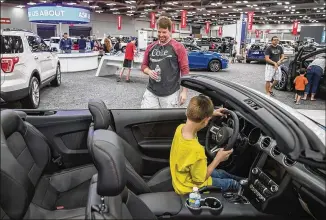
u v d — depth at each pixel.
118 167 1.10
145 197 1.78
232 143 1.93
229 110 2.15
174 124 2.73
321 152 1.21
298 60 7.58
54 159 2.38
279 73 7.29
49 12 12.43
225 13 35.66
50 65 7.34
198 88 2.21
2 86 4.68
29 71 5.41
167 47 2.95
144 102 3.16
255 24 49.03
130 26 38.53
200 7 29.92
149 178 2.35
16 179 1.32
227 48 24.25
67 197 2.00
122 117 2.57
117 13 34.84
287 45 22.48
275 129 1.38
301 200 1.77
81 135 2.50
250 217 1.75
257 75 11.65
